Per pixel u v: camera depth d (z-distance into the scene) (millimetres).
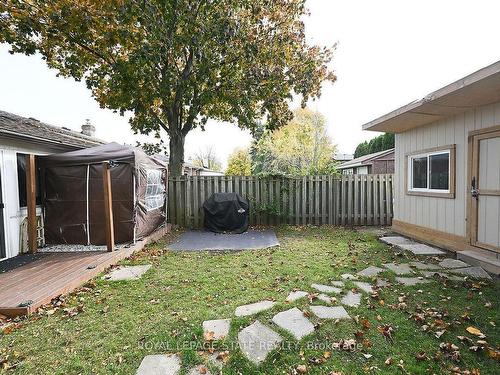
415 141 6270
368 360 2045
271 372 1943
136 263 4723
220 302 3059
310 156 21812
